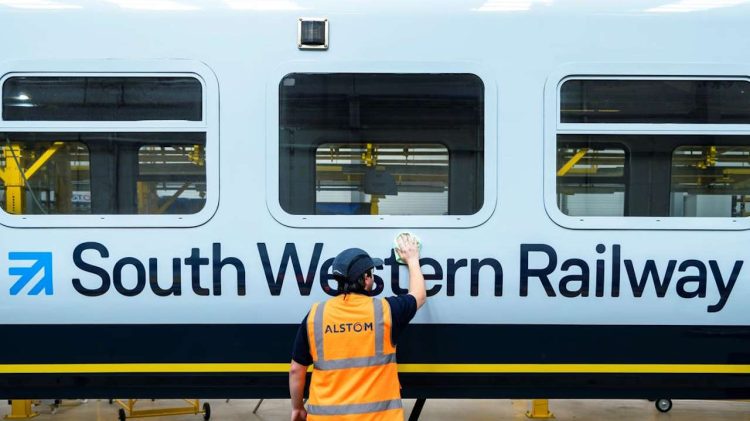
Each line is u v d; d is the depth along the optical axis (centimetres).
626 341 279
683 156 281
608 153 279
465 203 279
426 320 277
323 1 278
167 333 277
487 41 277
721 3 279
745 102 279
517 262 275
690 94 278
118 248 273
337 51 277
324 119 277
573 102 277
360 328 239
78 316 274
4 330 274
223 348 278
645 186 280
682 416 477
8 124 275
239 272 274
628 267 275
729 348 279
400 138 279
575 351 279
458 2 279
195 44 275
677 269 276
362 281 245
